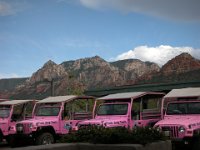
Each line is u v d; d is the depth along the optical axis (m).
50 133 16.78
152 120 15.96
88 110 18.06
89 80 157.88
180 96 14.69
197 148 12.91
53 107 17.45
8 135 18.31
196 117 14.09
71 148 8.74
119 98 15.65
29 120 17.05
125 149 8.58
